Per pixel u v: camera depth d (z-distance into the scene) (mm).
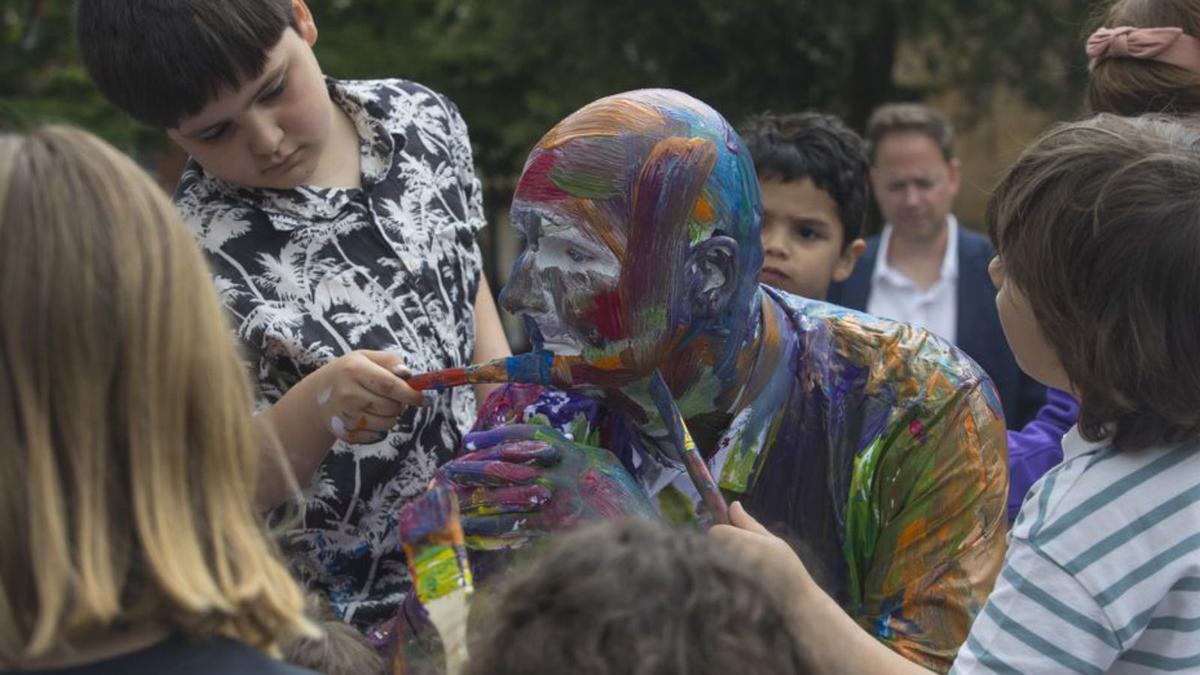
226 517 1352
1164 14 2492
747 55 9289
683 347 1934
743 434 2010
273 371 2350
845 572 2027
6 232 1275
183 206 2412
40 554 1243
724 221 1879
